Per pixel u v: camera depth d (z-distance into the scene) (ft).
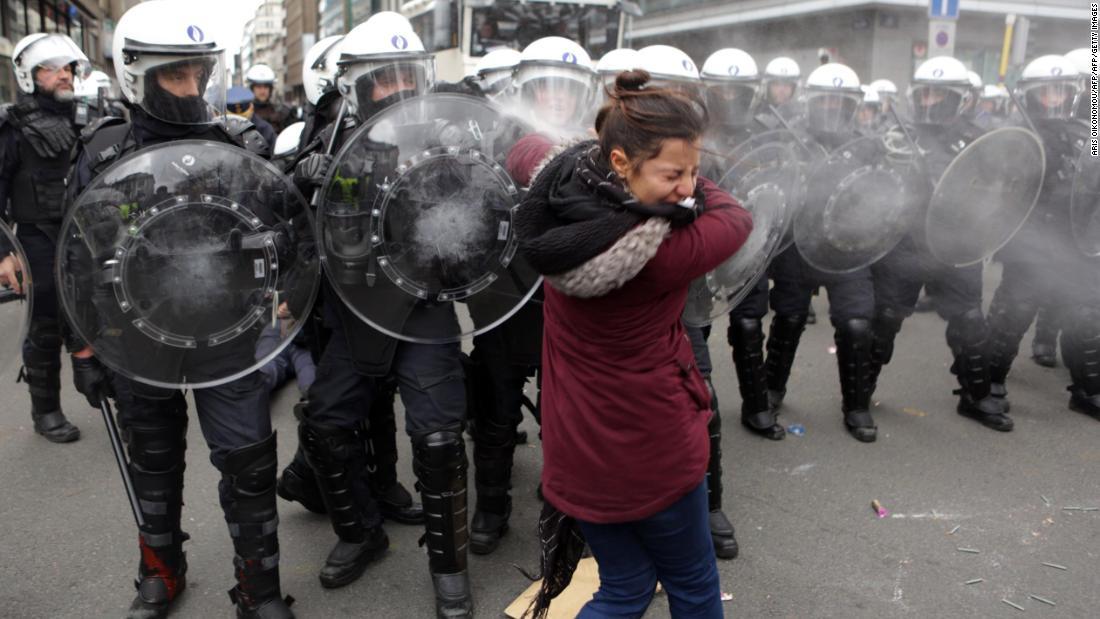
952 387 15.25
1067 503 10.73
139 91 7.15
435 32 29.09
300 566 9.28
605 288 4.95
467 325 8.13
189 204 7.00
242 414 7.55
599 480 5.75
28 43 12.04
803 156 10.27
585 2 28.25
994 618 8.32
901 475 11.57
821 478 11.47
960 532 10.00
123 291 6.92
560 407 5.82
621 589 6.22
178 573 8.45
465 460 8.16
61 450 12.33
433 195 7.68
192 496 10.84
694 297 8.70
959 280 12.98
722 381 15.74
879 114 17.93
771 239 9.50
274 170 7.29
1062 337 13.84
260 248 7.28
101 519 10.27
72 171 7.35
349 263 7.58
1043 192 13.10
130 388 7.62
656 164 4.87
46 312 12.28
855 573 9.12
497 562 9.36
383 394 9.82
